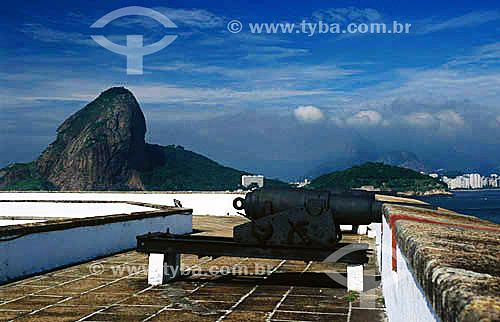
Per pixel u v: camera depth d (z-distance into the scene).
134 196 22.98
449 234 2.41
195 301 5.83
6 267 7.16
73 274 7.61
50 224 8.08
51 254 8.12
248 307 5.54
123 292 6.32
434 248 1.87
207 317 5.11
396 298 3.48
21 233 7.43
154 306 5.58
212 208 21.48
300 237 6.19
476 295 1.14
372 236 12.78
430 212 5.59
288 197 6.24
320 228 6.13
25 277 7.36
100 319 5.01
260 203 6.30
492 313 1.00
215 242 6.46
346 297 5.96
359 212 6.01
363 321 4.92
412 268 2.08
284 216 6.20
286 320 5.00
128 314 5.21
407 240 2.33
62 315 5.16
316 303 5.73
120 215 10.23
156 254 6.78
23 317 5.09
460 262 1.56
